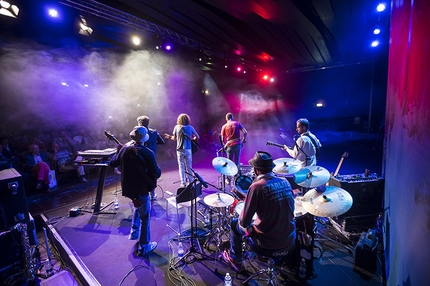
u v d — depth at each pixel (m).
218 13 7.03
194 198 3.19
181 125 5.36
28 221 3.21
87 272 2.96
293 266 2.91
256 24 7.34
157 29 7.75
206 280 2.83
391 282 2.29
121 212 4.68
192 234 3.21
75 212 4.53
